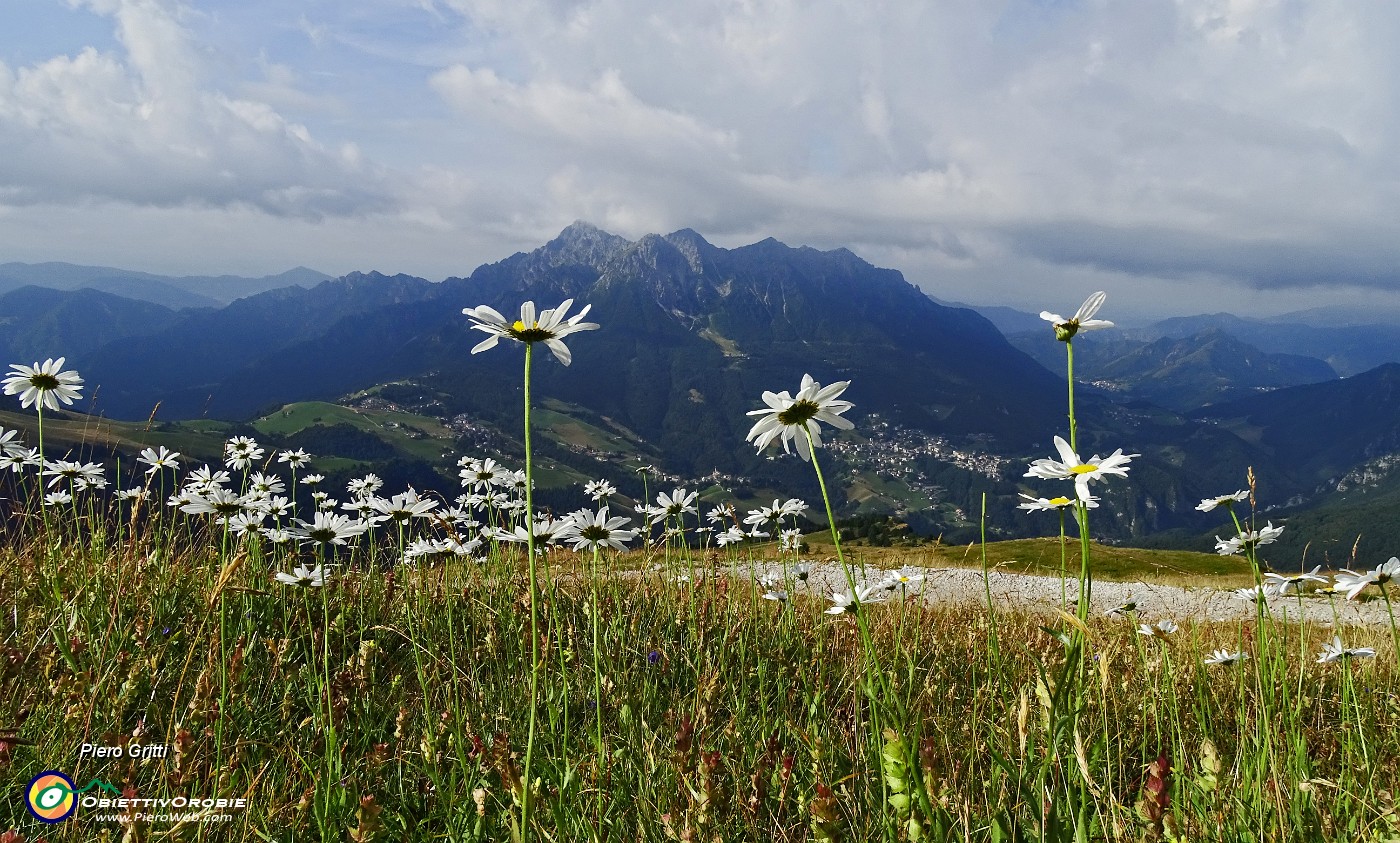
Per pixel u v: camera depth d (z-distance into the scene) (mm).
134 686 3451
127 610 4820
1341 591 4004
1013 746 3332
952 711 4328
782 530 6781
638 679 4914
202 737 3379
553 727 3596
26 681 3746
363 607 5852
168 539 6219
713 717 4266
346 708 3672
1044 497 2658
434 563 7168
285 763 3615
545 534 4074
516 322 2846
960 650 5594
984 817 2803
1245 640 5086
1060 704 2535
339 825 3080
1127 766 3713
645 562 7012
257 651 4895
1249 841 2744
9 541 5930
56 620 4430
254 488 7406
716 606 6273
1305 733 4062
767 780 3332
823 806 2285
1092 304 2631
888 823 2594
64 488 7051
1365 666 5262
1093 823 2664
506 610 5910
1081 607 2379
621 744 3789
